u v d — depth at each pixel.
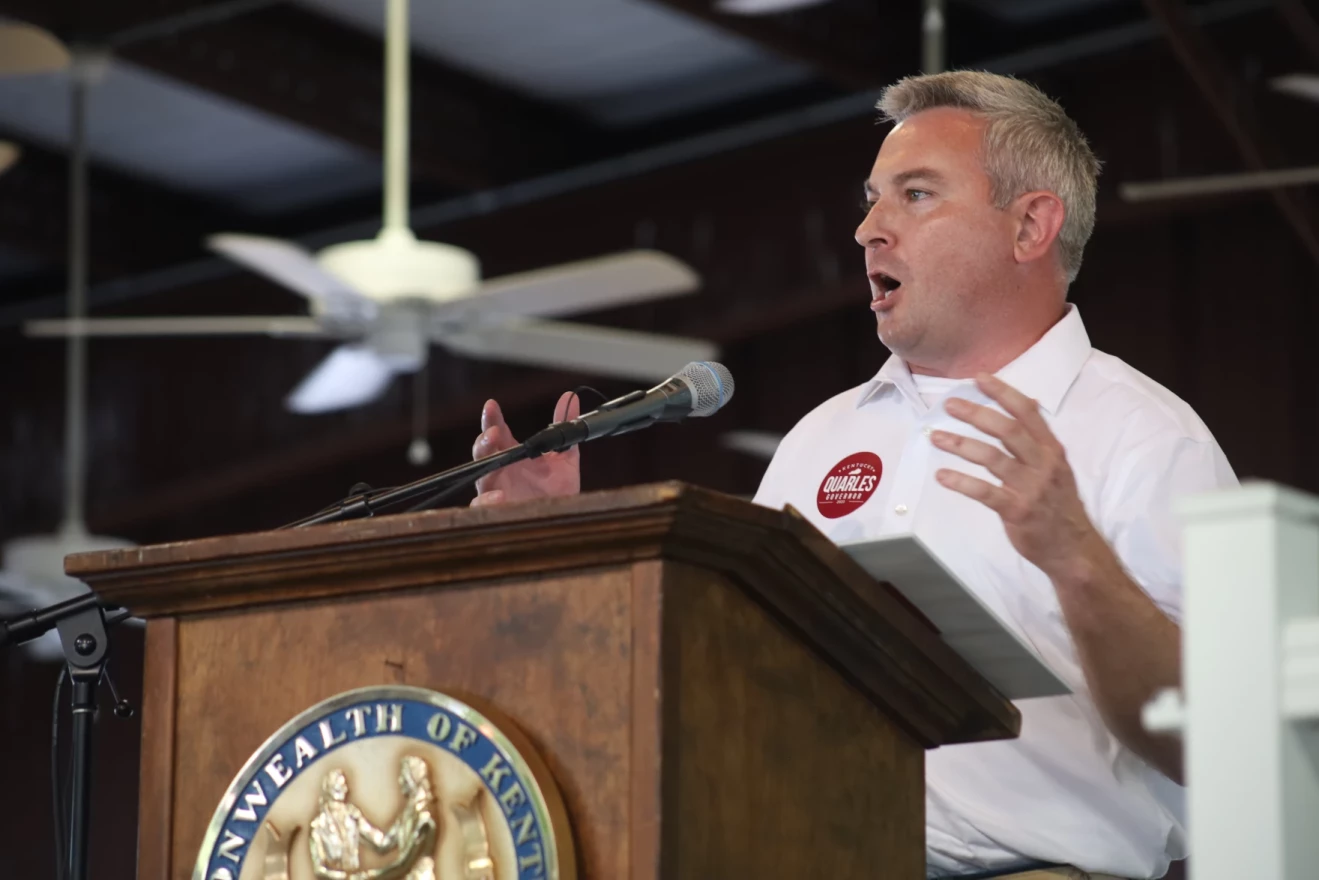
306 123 17.09
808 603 3.09
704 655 2.94
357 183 20.05
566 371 19.34
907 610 3.31
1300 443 16.83
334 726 3.05
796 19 15.70
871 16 16.19
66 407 21.59
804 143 17.61
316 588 3.18
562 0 16.53
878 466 4.89
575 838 2.88
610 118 18.73
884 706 3.34
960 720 3.47
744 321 17.59
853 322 19.36
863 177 17.23
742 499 2.92
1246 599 2.50
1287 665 2.47
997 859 4.43
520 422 20.22
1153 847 4.42
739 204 17.84
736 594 3.03
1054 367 4.75
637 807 2.83
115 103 18.33
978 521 4.62
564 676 2.94
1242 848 2.46
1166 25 14.38
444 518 2.99
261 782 3.09
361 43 17.25
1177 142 15.94
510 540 2.96
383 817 2.98
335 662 3.15
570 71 17.88
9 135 19.12
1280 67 15.30
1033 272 4.89
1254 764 2.46
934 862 4.50
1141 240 17.70
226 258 20.80
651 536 2.86
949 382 4.92
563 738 2.92
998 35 16.70
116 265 20.39
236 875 3.06
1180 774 4.07
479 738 2.93
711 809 2.91
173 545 3.25
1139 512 4.43
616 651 2.90
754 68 17.69
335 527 3.09
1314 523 2.58
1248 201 17.12
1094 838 4.37
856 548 3.12
